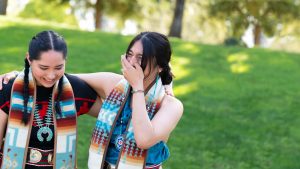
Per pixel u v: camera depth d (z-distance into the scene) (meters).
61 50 2.57
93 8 24.09
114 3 24.03
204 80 8.88
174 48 10.72
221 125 7.00
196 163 5.81
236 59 10.43
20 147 2.72
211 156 6.05
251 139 6.67
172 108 2.71
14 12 29.39
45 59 2.53
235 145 6.43
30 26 11.04
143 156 2.68
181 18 18.58
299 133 7.00
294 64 10.45
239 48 11.31
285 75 9.70
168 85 2.95
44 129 2.77
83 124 6.35
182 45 11.07
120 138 2.71
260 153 6.29
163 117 2.66
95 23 24.28
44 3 25.52
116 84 2.86
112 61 9.23
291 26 25.30
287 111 7.78
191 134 6.57
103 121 2.73
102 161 2.70
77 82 2.90
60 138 2.79
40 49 2.53
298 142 6.73
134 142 2.66
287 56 10.93
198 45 11.23
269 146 6.51
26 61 2.71
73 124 2.83
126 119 2.72
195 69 9.42
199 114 7.29
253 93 8.47
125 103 2.74
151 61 2.61
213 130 6.80
